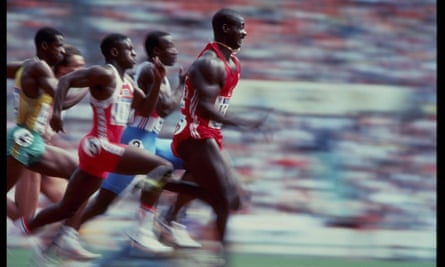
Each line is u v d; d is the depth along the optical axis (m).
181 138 23.39
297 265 27.39
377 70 34.56
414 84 34.41
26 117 24.97
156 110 25.42
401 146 33.66
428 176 33.22
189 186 23.92
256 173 32.81
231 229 31.14
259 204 32.34
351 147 33.41
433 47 35.00
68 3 34.00
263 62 34.19
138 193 30.77
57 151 25.19
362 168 33.16
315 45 34.66
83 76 23.25
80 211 25.02
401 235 31.92
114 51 23.80
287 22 35.03
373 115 33.88
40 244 25.61
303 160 33.16
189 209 31.28
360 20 35.34
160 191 25.30
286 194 32.59
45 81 24.72
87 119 32.59
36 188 25.98
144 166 23.64
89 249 28.50
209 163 23.02
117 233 30.27
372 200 32.75
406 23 35.19
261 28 34.72
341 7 35.22
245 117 33.53
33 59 25.20
